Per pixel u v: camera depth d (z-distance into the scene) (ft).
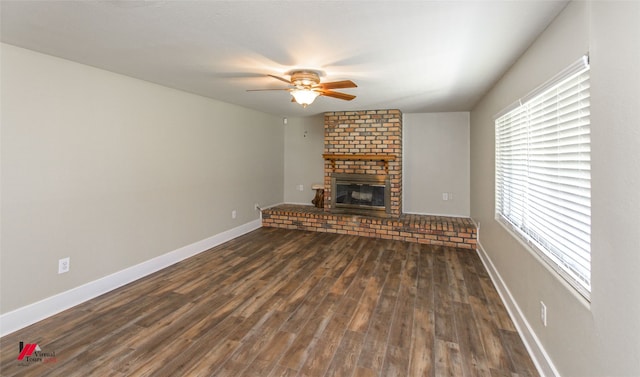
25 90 7.84
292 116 21.02
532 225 7.41
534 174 7.29
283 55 8.24
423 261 13.00
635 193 3.55
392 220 16.47
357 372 6.23
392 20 6.15
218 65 9.18
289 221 18.61
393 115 17.22
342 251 14.33
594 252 4.49
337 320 8.25
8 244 7.62
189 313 8.59
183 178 13.00
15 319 7.71
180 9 5.77
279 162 21.44
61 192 8.68
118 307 8.92
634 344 3.57
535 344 6.62
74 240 9.04
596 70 4.42
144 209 11.25
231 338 7.39
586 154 4.98
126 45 7.57
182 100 12.79
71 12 5.88
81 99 9.11
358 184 18.15
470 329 7.84
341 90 12.28
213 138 14.70
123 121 10.36
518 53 7.95
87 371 6.19
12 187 7.66
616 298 3.93
